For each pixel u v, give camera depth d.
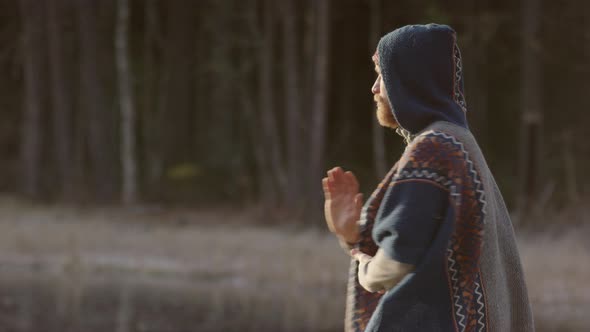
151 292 10.62
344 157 23.80
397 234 1.98
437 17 19.52
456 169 2.03
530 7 18.11
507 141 22.03
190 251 14.01
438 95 2.12
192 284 11.54
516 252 2.22
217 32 21.83
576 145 20.41
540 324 8.81
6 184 24.77
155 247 14.37
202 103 23.80
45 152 24.62
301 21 22.23
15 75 25.05
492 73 21.97
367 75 24.36
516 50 21.27
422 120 2.12
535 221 17.02
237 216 19.91
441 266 2.03
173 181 23.09
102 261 13.26
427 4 20.58
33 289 10.62
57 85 22.52
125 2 21.42
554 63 20.59
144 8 25.27
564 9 20.28
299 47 22.12
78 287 10.93
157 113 24.72
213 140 23.33
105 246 14.41
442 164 2.03
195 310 9.15
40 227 15.65
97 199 22.16
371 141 24.09
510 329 2.19
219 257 13.34
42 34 23.03
